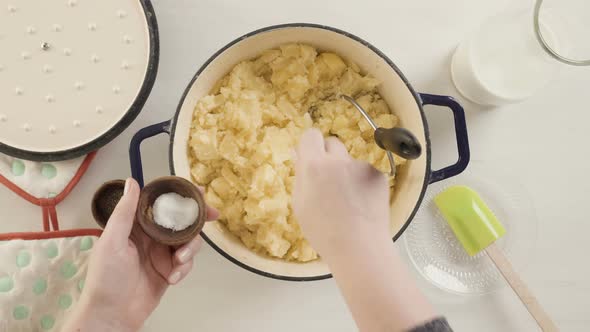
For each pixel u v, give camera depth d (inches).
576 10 29.5
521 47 29.5
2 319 28.4
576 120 33.4
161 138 32.0
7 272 28.6
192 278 32.3
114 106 28.3
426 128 26.8
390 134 19.9
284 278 27.0
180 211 25.2
